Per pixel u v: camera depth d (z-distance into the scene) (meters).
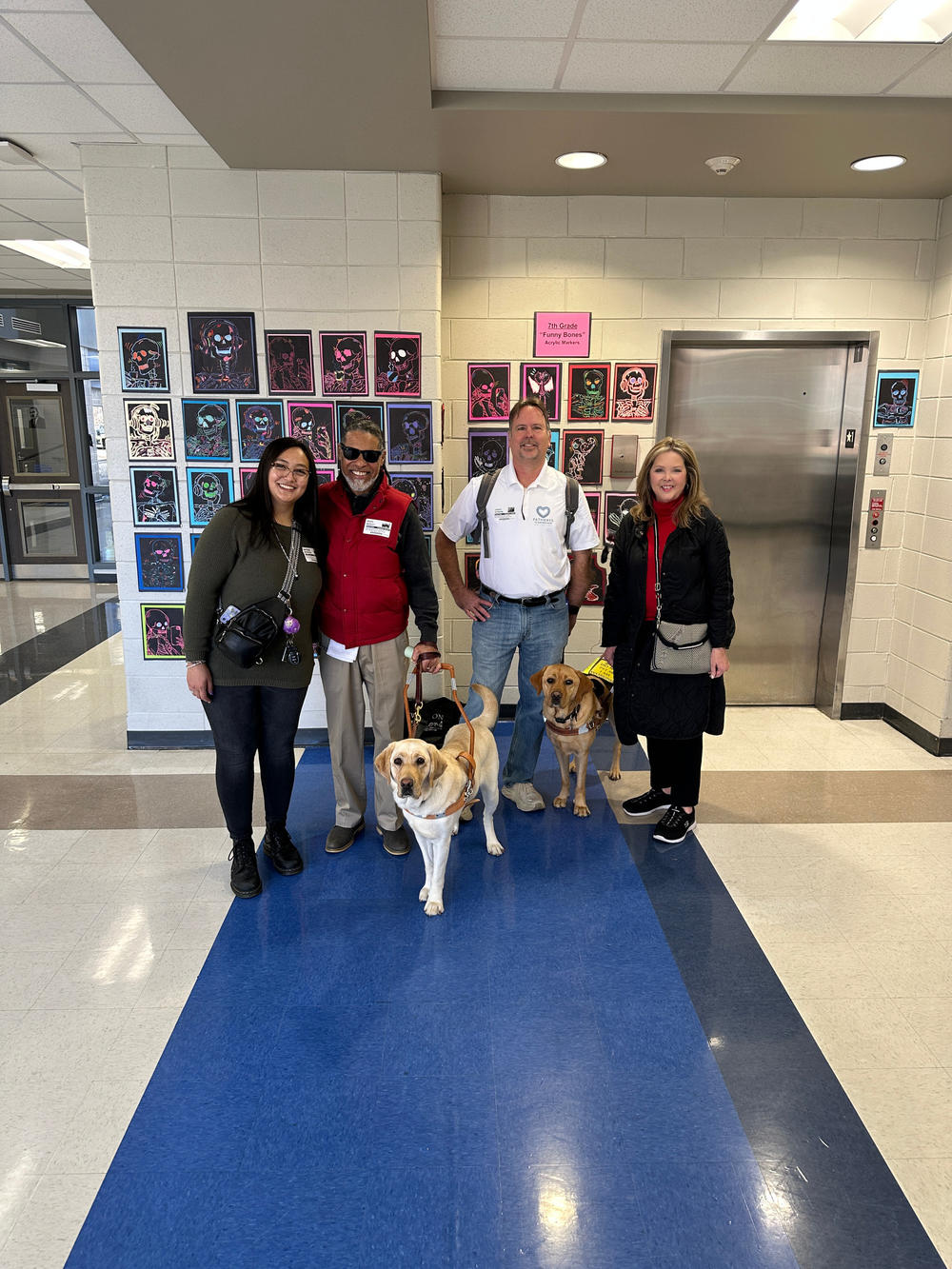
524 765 3.37
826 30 2.41
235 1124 1.81
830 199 3.93
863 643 4.37
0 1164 1.71
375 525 2.73
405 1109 1.86
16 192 4.05
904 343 4.07
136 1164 1.71
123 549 3.84
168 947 2.43
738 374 4.20
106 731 4.27
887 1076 1.96
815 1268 1.51
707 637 2.86
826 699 4.54
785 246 3.97
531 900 2.69
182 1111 1.85
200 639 2.54
